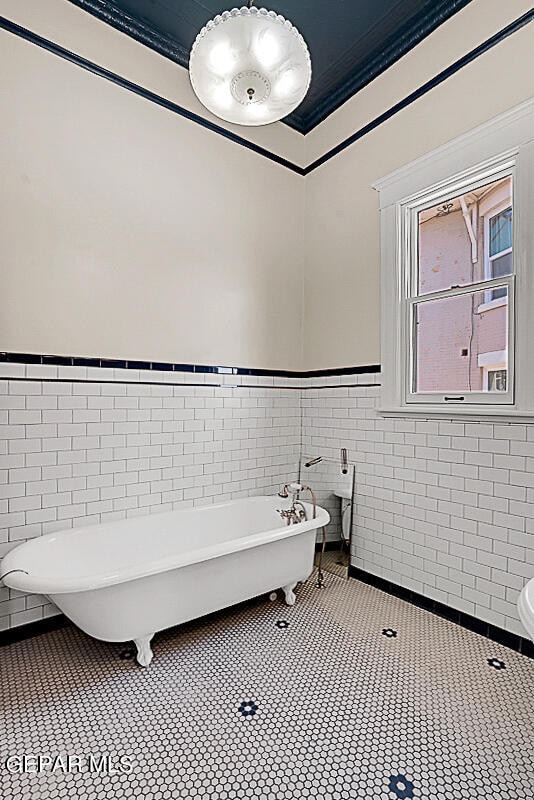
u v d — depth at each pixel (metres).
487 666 1.94
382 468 2.74
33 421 2.18
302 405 3.39
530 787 1.33
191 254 2.80
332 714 1.63
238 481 3.03
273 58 1.64
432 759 1.43
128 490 2.51
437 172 2.42
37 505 2.19
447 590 2.37
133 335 2.54
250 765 1.41
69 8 2.31
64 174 2.29
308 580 2.87
